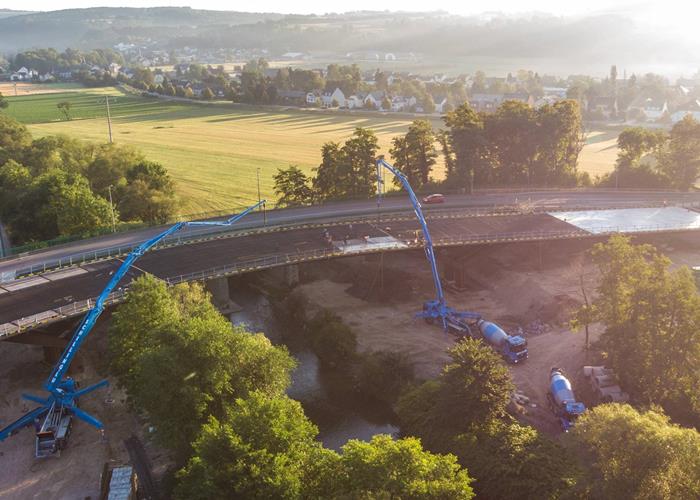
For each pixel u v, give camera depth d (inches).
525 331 3897.6
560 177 6515.8
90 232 4857.3
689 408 2847.0
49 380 2901.1
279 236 4628.4
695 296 2891.2
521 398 3144.7
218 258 4160.9
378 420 3125.0
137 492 2544.3
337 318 3907.5
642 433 2057.1
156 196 5502.0
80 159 6614.2
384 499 1788.9
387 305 4335.6
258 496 1982.0
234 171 7736.2
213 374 2586.1
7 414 3051.2
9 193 5565.9
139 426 2989.7
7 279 3853.3
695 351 2775.6
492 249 4623.5
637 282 3014.3
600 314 3208.7
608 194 6117.1
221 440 2101.4
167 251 4320.9
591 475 2236.7
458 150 6245.1
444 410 2716.5
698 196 6013.8
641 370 2910.9
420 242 4416.8
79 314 3297.2
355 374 3508.9
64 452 2792.8
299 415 2352.4
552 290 4227.4
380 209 5497.1
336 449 2878.9
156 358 2591.0
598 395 3088.1
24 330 3112.7
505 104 6574.8
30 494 2539.4
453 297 4443.9
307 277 4840.1
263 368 2751.0
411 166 6289.4
